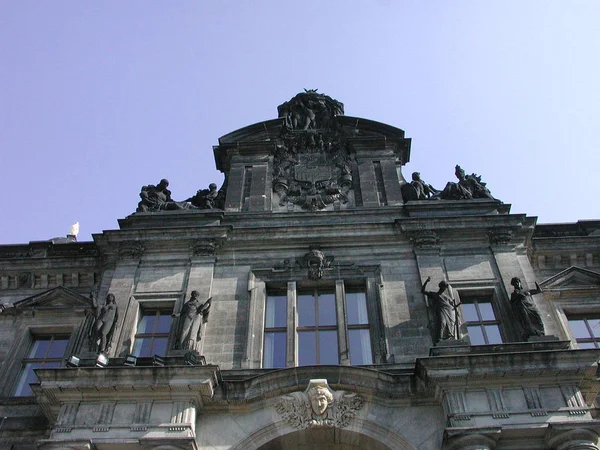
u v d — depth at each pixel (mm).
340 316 24672
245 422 20875
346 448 21062
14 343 26469
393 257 26812
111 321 23625
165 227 27969
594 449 18484
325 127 35094
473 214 28703
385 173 31656
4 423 22812
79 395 20766
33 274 29094
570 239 28391
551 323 24203
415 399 21016
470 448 18609
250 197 30812
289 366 23172
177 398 20641
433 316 23625
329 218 29250
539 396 20062
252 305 25125
